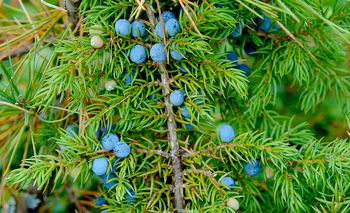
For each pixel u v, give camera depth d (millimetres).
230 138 311
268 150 312
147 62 311
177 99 305
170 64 313
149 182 323
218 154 328
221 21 313
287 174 322
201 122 326
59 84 305
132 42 305
